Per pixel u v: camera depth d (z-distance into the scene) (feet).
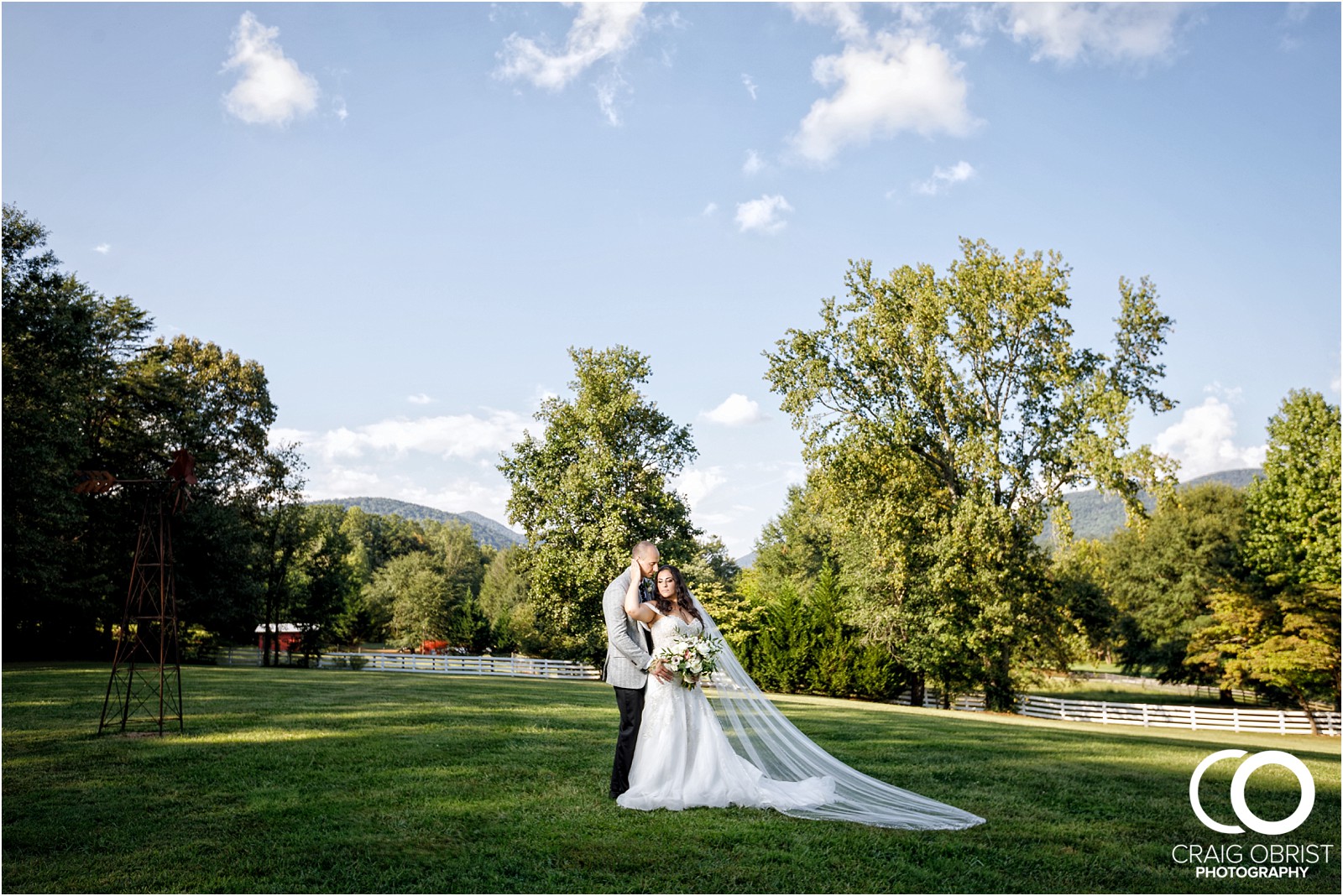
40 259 89.25
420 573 252.42
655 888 15.43
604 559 117.60
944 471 108.58
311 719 34.78
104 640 116.37
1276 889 16.79
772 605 144.56
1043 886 16.44
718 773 21.77
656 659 22.06
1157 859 18.39
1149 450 93.81
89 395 102.89
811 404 106.32
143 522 32.68
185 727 31.76
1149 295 103.45
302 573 148.56
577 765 25.36
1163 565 165.27
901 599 119.34
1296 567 124.26
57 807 19.66
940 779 25.44
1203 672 136.26
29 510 83.76
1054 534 102.06
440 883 15.39
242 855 16.63
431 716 36.63
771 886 15.72
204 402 132.36
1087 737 41.93
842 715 49.67
